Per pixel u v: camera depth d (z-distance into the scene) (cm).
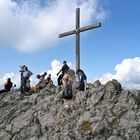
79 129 2919
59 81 3734
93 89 3284
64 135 2884
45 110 3269
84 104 3166
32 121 3203
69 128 2975
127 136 2808
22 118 3278
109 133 2850
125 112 2992
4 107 3594
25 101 3525
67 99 3281
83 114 3052
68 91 3266
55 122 3089
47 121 3127
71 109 3152
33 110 3338
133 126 2862
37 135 3048
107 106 3083
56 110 3203
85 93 3253
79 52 3872
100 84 3544
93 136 2850
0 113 3494
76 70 3672
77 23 3894
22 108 3447
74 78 3653
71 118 3067
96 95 3200
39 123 3153
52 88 3628
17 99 3653
